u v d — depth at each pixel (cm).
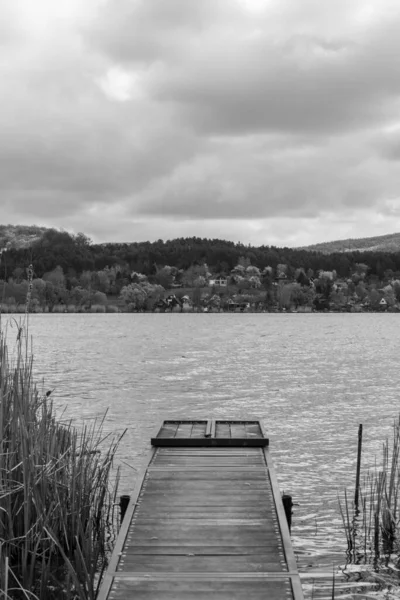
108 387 3366
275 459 1770
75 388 3316
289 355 5641
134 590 727
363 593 927
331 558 1048
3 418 921
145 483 1067
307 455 1817
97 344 7169
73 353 5812
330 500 1369
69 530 920
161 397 3011
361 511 1285
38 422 988
